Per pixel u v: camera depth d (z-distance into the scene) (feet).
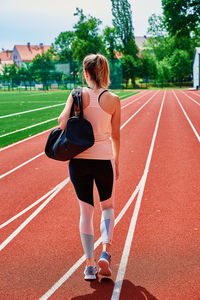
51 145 9.26
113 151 10.09
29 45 363.15
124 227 13.69
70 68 249.14
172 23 108.58
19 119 57.36
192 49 299.79
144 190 18.51
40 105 92.02
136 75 245.24
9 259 11.25
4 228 13.83
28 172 23.02
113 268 10.52
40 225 14.07
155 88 251.19
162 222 14.11
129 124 47.39
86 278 9.72
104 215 10.00
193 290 9.24
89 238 9.69
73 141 8.58
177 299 8.87
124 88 249.75
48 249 11.91
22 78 249.55
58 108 80.43
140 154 27.89
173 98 113.50
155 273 10.17
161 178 20.76
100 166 9.18
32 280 9.96
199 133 38.42
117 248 11.87
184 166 23.61
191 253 11.37
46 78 246.88
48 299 9.05
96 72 9.25
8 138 37.63
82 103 9.06
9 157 27.91
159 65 260.42
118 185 19.52
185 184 19.40
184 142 32.96
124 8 258.78
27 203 16.85
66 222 14.34
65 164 25.26
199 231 13.15
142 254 11.39
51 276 10.16
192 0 105.60
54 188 19.31
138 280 9.83
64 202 16.93
